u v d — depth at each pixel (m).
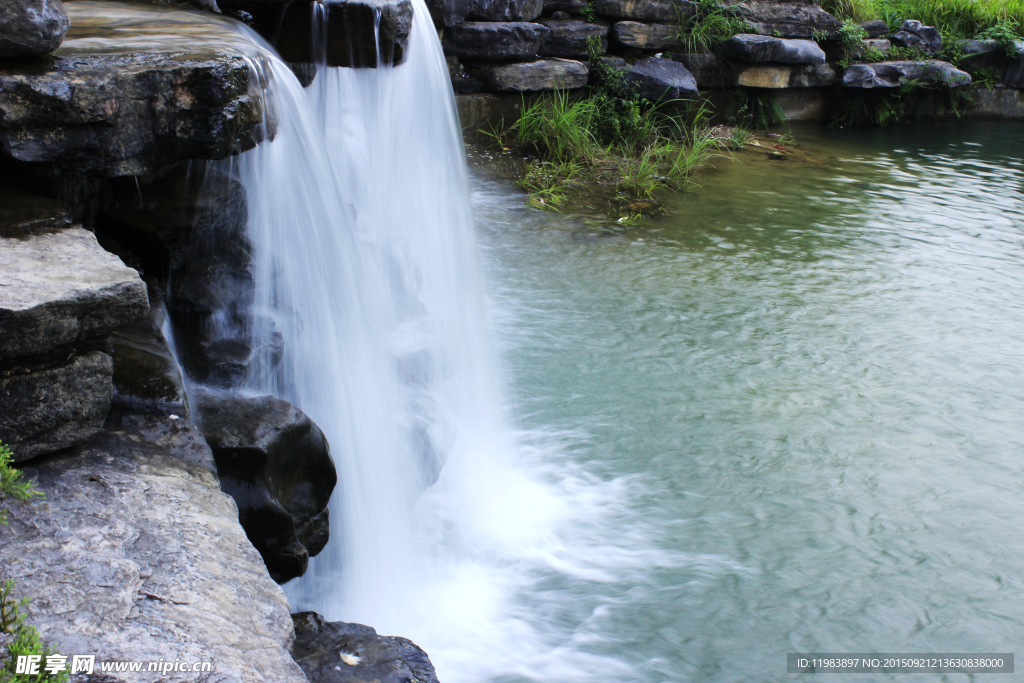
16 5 2.36
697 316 6.45
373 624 3.32
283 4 4.29
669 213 8.94
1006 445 4.90
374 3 4.29
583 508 4.21
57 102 2.43
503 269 7.09
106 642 1.71
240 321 3.26
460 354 5.13
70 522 1.98
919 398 5.40
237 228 3.39
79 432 2.20
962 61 15.88
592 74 11.47
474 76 10.47
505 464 4.52
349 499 3.42
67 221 2.48
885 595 3.66
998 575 3.81
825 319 6.52
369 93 4.55
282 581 2.87
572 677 3.15
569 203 8.96
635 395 5.30
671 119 11.66
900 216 9.35
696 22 12.80
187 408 2.55
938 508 4.29
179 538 2.06
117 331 2.73
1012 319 6.68
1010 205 9.99
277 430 2.84
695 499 4.31
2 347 1.97
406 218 5.12
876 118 14.91
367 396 3.75
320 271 3.60
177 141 2.76
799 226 8.79
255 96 3.02
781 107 14.23
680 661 3.25
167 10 4.06
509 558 3.82
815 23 13.83
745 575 3.76
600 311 6.44
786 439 4.88
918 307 6.84
